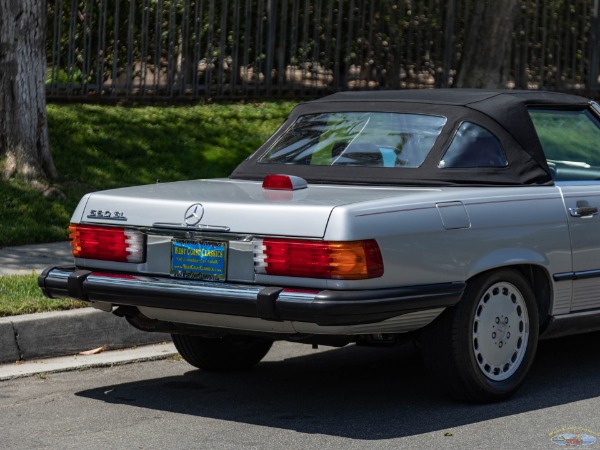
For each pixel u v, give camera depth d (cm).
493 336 677
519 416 659
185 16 1623
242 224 624
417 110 729
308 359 827
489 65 1731
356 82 1794
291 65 1714
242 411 676
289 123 775
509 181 703
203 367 776
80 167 1334
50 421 652
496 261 666
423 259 631
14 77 1248
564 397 705
